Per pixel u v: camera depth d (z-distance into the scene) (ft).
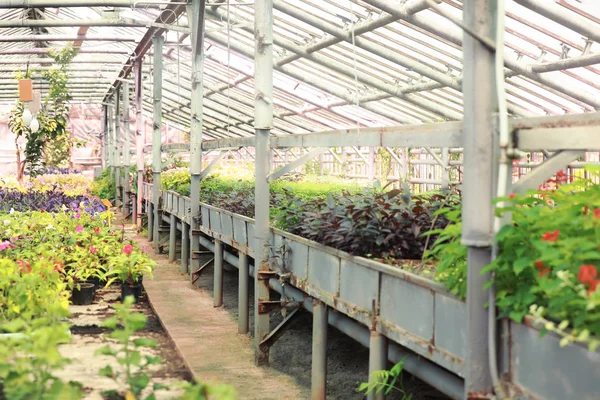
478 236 9.70
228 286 30.99
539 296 8.91
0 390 10.89
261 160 19.86
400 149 46.32
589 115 8.63
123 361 10.27
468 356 9.74
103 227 31.37
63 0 33.40
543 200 9.36
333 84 38.04
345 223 14.97
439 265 11.15
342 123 47.83
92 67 64.08
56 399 9.45
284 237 18.62
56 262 23.66
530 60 25.53
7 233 27.84
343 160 56.70
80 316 22.26
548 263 8.59
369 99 37.22
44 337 10.39
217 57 43.91
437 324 10.97
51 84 62.08
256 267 19.76
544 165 9.53
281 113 50.80
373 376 12.97
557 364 8.23
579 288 7.76
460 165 39.17
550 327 8.02
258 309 19.20
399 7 24.48
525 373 8.91
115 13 37.73
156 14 40.70
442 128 11.01
